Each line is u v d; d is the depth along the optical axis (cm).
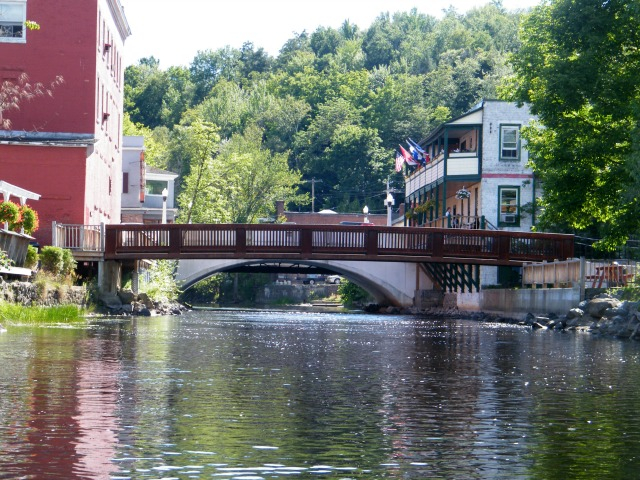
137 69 15375
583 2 3809
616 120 3762
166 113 14588
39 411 1122
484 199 5928
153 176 8400
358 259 4816
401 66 16300
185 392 1329
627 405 1260
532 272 4731
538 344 2605
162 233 4609
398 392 1377
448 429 1061
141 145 7706
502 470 859
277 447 944
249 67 16875
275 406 1210
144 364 1727
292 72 16238
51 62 4731
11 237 3291
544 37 4012
